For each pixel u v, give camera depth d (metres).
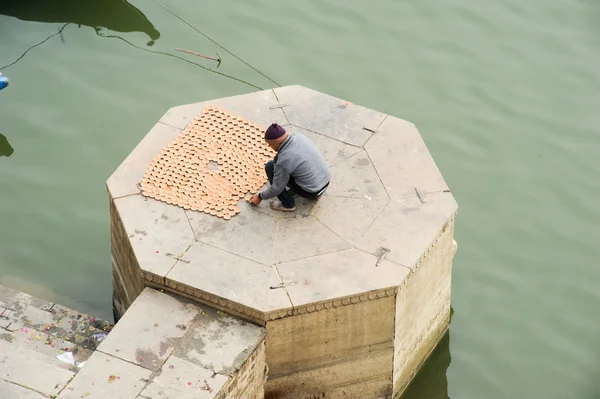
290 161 16.36
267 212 17.25
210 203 17.34
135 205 17.25
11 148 23.03
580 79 25.11
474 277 21.09
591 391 19.20
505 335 20.09
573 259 21.48
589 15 26.72
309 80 24.73
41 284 20.36
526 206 22.42
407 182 17.80
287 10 26.55
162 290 16.25
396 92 24.56
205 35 25.81
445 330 19.78
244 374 15.45
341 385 17.30
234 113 19.09
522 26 26.39
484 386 19.34
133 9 26.53
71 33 26.00
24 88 24.41
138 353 15.18
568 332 20.19
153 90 24.47
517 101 24.55
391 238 16.78
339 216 17.17
